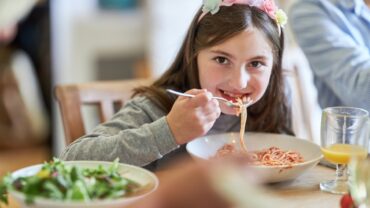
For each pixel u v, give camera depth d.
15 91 3.76
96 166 1.27
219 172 0.82
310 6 1.94
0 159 3.75
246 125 1.74
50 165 1.17
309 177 1.45
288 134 1.79
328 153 1.38
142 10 4.19
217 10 1.53
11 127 3.85
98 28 4.12
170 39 3.96
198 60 1.58
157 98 1.62
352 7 1.93
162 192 0.86
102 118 1.82
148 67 4.00
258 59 1.53
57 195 1.04
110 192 1.09
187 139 1.38
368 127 1.37
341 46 1.85
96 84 1.83
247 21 1.50
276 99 1.72
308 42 1.94
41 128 3.85
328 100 1.97
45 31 3.67
